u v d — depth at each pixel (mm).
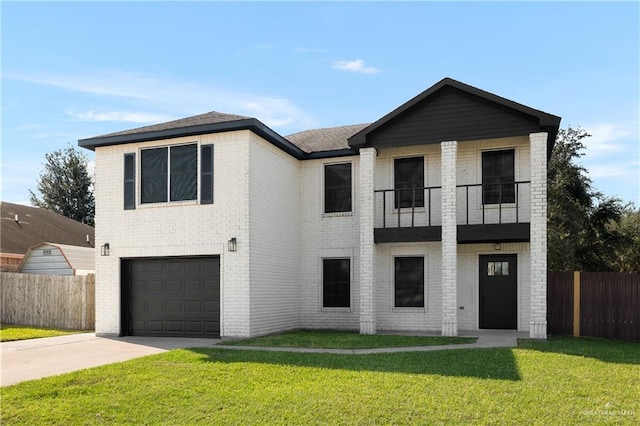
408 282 16109
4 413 6883
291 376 8734
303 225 17391
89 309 17406
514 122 13992
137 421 6637
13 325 17938
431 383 8172
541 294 13445
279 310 15711
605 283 14719
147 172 15203
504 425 6383
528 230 13867
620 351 11430
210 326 14414
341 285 16969
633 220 31000
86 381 8516
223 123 14141
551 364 9594
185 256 14758
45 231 27375
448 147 14492
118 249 15266
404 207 16219
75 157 46906
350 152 16750
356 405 7094
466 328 15492
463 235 14336
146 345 12922
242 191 14117
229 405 7191
